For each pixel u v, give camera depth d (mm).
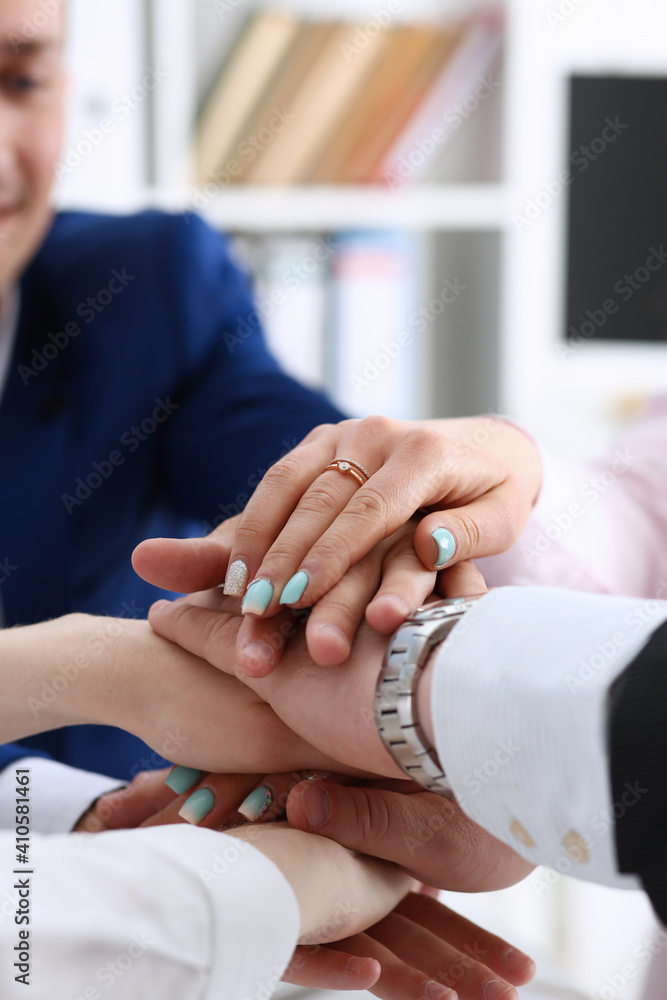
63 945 317
